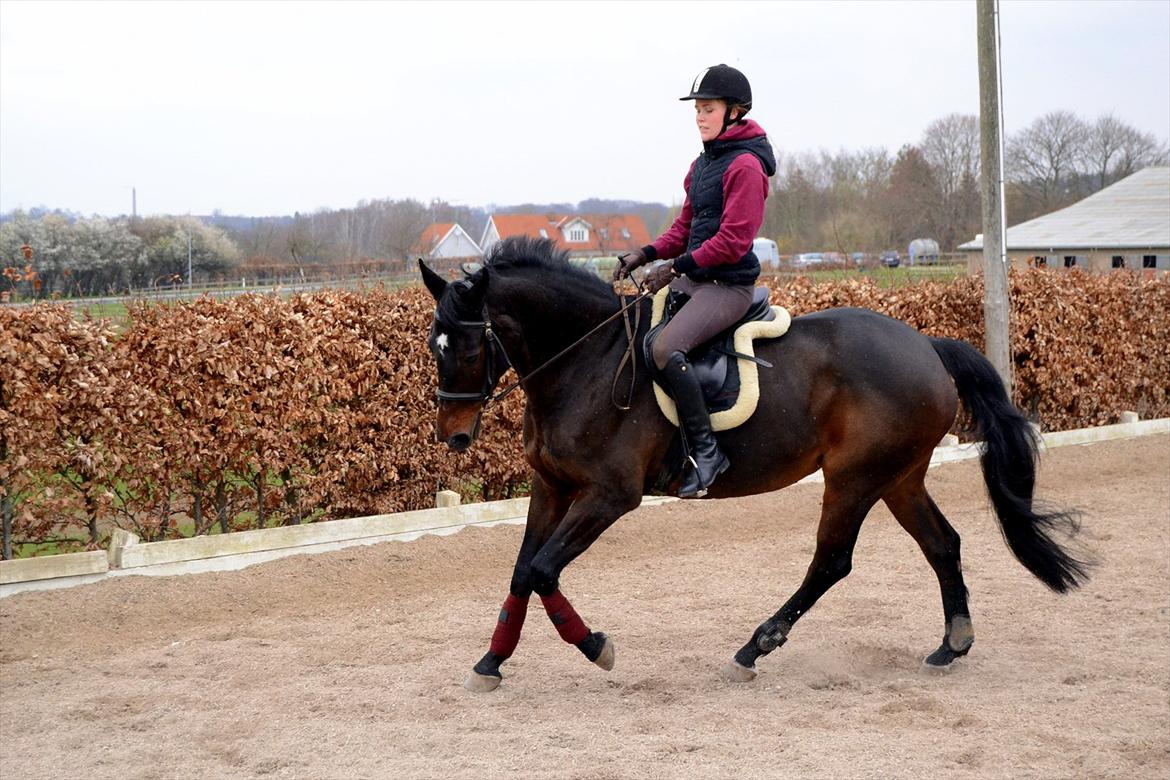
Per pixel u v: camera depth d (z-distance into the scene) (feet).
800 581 23.71
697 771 13.00
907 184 124.26
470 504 28.02
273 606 22.48
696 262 16.03
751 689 16.60
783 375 16.90
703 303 16.38
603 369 16.25
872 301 36.17
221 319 24.38
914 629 19.88
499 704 16.02
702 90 16.28
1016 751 13.66
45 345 22.03
